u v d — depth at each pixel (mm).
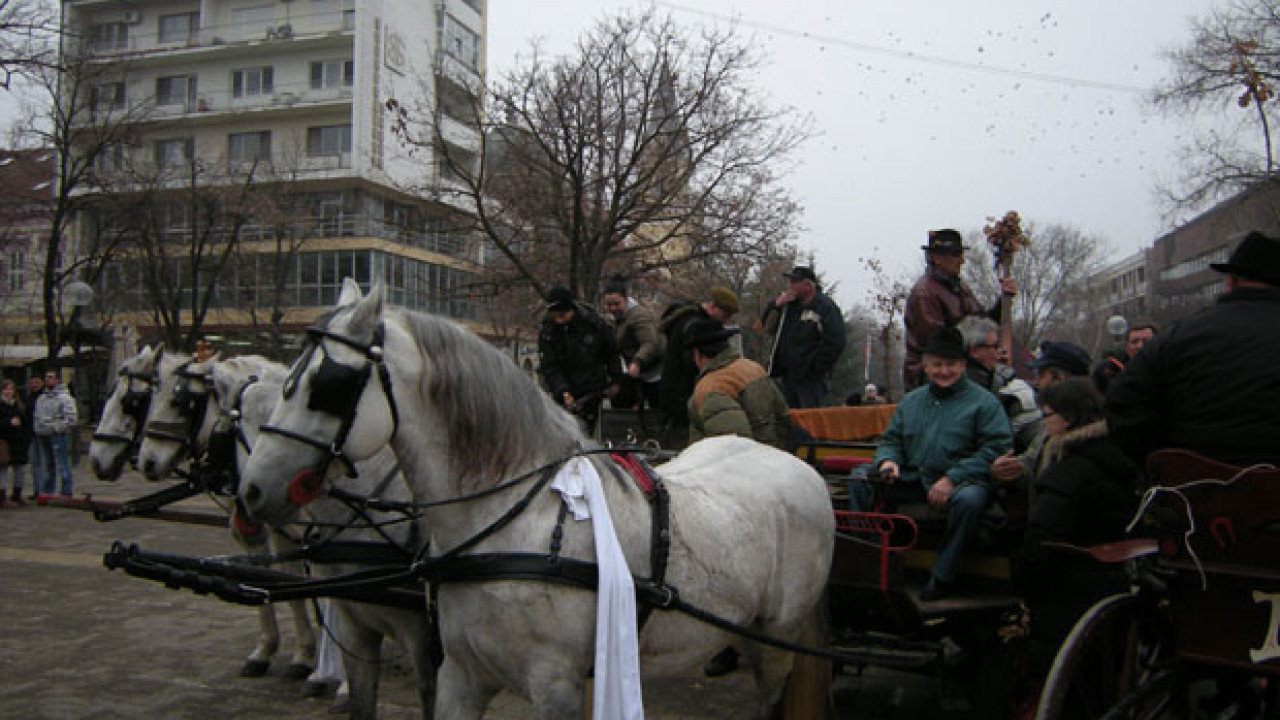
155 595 8016
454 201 21344
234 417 4809
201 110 35312
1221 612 3191
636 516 3223
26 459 13898
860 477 4641
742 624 3637
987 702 4309
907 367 6199
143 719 4984
